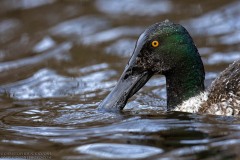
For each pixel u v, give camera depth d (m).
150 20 19.12
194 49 11.84
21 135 10.56
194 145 9.42
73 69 15.94
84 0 21.34
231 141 9.50
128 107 12.20
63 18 20.06
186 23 18.56
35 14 20.67
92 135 10.25
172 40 11.69
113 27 18.91
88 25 19.22
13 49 18.20
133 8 20.27
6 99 13.81
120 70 15.64
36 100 13.51
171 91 11.94
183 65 11.78
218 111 11.23
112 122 10.95
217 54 16.16
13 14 20.84
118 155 9.22
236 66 11.84
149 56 11.71
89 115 11.60
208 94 11.69
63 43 18.12
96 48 17.47
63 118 11.55
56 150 9.65
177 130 10.23
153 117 11.19
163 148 9.38
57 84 14.82
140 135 10.07
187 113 11.44
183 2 20.27
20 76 15.79
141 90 13.91
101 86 14.43
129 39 17.77
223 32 17.66
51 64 16.56
